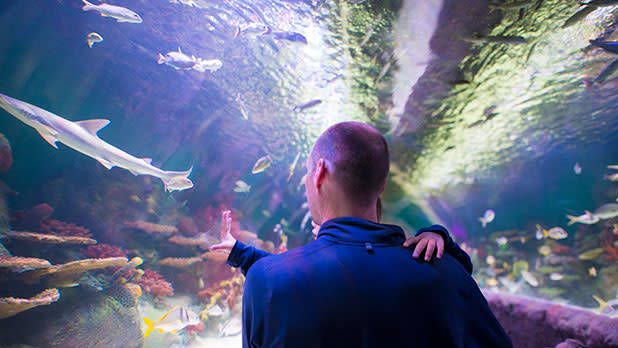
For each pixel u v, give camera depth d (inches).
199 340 180.2
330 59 244.8
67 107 215.6
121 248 201.9
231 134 322.7
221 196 364.2
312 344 24.5
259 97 287.0
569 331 84.4
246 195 426.9
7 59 179.0
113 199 221.8
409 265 27.7
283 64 247.4
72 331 124.5
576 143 522.3
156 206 253.6
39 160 197.5
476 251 588.7
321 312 24.9
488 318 27.6
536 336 95.7
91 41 144.7
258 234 465.4
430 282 26.6
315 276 26.6
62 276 126.0
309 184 37.7
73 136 95.7
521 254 567.2
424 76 272.8
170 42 202.2
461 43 222.2
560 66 263.3
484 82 286.8
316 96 306.3
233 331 177.6
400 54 236.8
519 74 275.9
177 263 221.8
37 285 119.5
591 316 82.0
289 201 533.6
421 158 558.9
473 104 338.3
